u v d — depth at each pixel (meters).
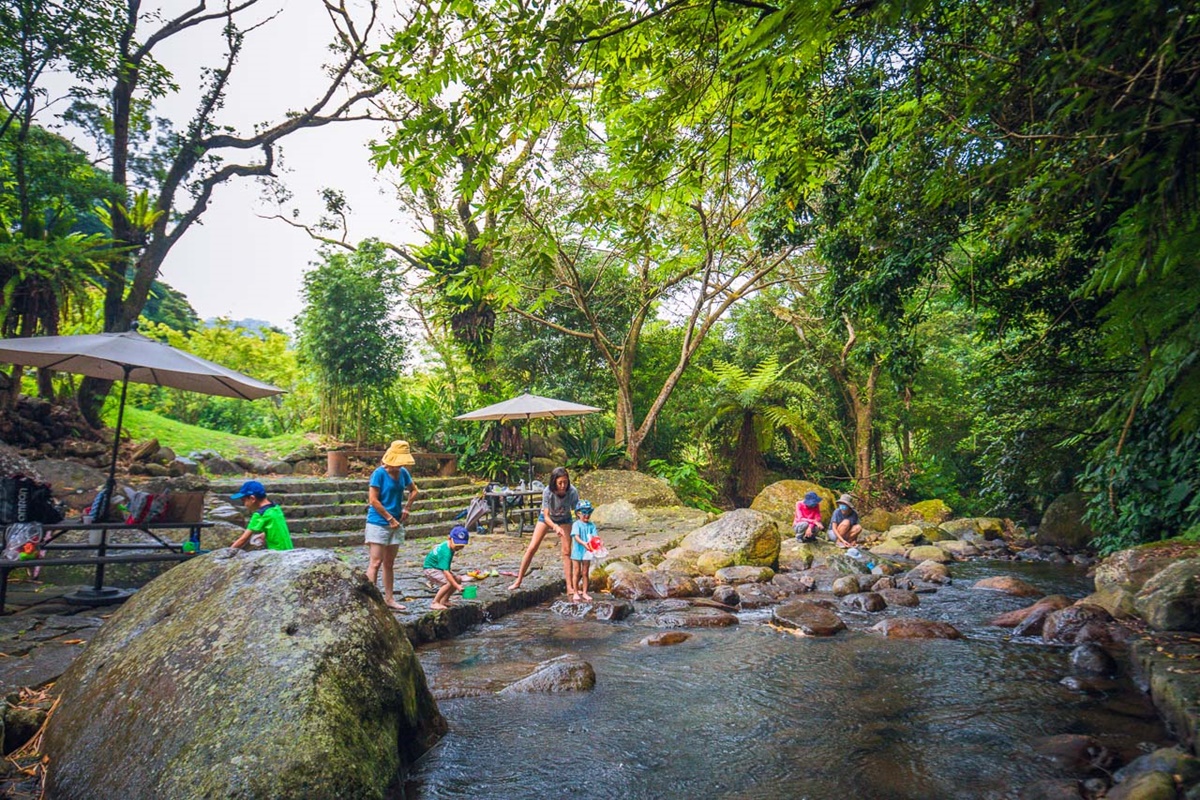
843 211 9.99
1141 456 8.40
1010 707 4.91
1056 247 7.65
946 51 3.47
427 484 15.05
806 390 21.20
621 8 3.17
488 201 3.41
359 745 3.29
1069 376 9.59
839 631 7.21
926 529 15.77
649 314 22.28
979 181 3.01
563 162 13.85
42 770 3.36
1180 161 1.55
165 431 14.74
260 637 3.50
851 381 22.30
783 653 6.40
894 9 2.02
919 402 22.52
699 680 5.60
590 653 6.43
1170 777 3.34
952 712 4.84
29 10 11.45
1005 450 12.33
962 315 21.41
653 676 5.71
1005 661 6.07
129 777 3.04
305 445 15.82
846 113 8.29
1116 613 7.03
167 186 14.86
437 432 17.58
